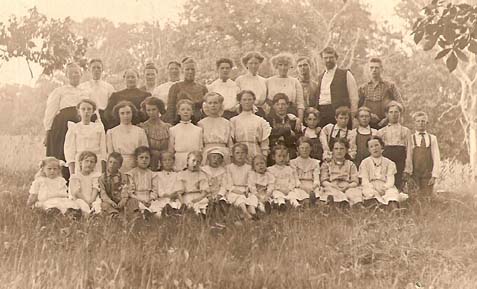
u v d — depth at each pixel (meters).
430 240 7.09
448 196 10.05
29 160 13.30
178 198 8.50
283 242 6.65
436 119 22.44
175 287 5.46
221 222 7.71
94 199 8.31
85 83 10.11
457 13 7.64
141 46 23.59
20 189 10.23
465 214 8.57
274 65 10.35
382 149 9.38
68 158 8.88
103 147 8.91
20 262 5.68
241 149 8.82
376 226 7.45
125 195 8.19
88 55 22.45
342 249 6.75
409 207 8.84
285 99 9.61
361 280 5.95
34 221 7.44
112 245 6.31
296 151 9.66
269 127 9.42
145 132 9.05
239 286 5.66
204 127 9.20
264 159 8.92
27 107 19.42
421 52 22.78
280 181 9.01
